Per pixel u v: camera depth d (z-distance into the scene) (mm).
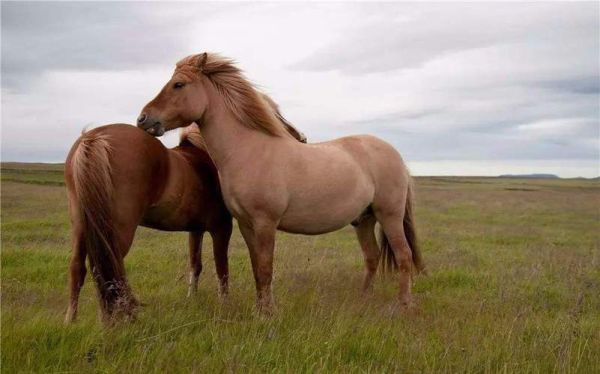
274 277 7078
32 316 4422
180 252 9117
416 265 6617
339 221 5750
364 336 4246
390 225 6262
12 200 19859
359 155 6039
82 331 3943
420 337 4473
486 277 7684
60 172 50031
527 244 12297
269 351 3842
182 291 6363
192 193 5352
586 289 6836
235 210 5359
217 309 5148
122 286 4285
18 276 6824
